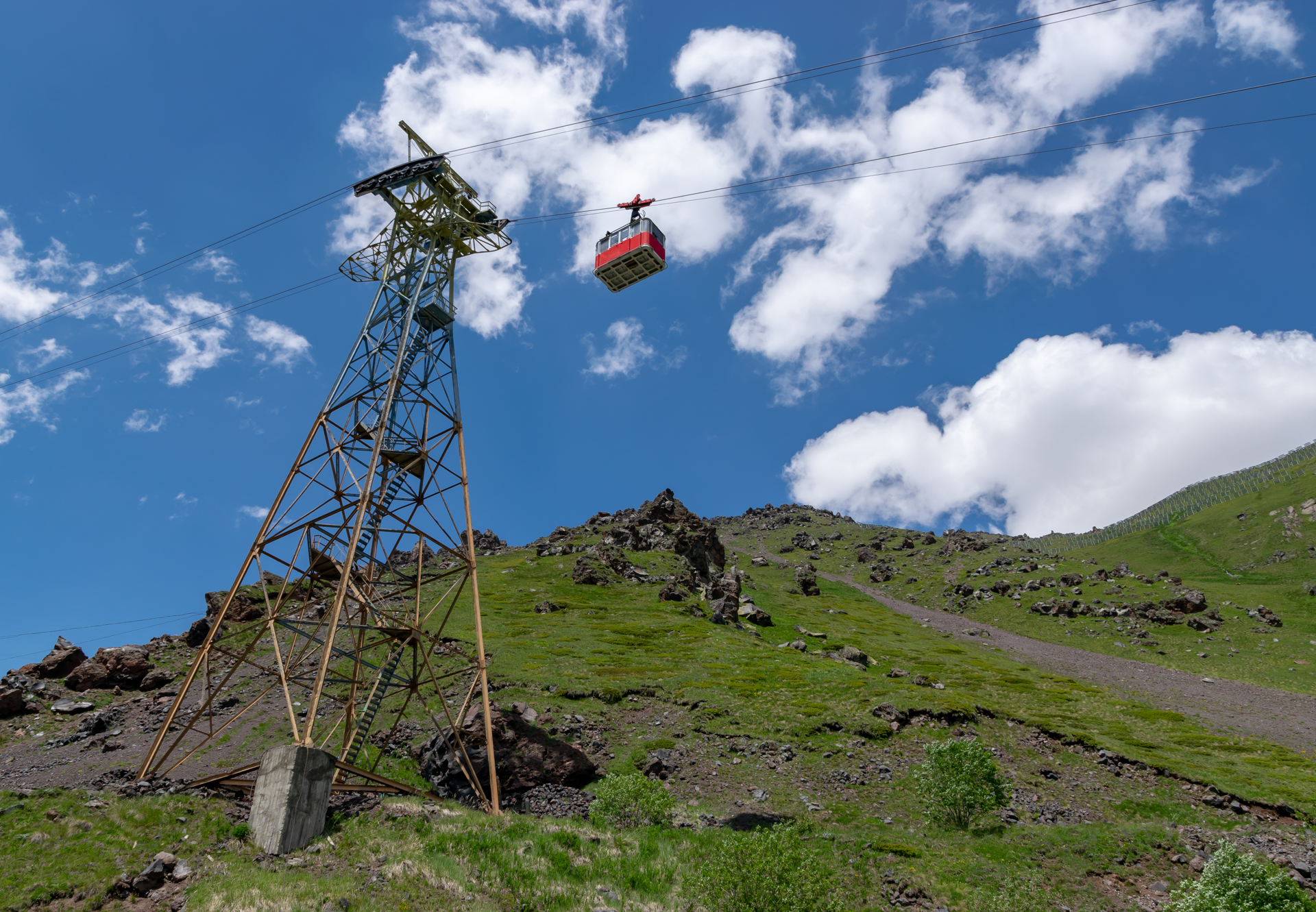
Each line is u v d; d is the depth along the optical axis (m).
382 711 53.62
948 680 83.88
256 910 20.92
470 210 50.81
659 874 27.84
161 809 28.05
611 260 52.03
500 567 138.75
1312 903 26.08
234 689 58.88
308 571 39.59
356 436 41.44
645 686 65.00
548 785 41.69
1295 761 54.91
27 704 52.47
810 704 61.22
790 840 26.56
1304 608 132.62
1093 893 29.31
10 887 21.14
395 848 26.48
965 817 38.38
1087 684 91.50
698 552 150.50
